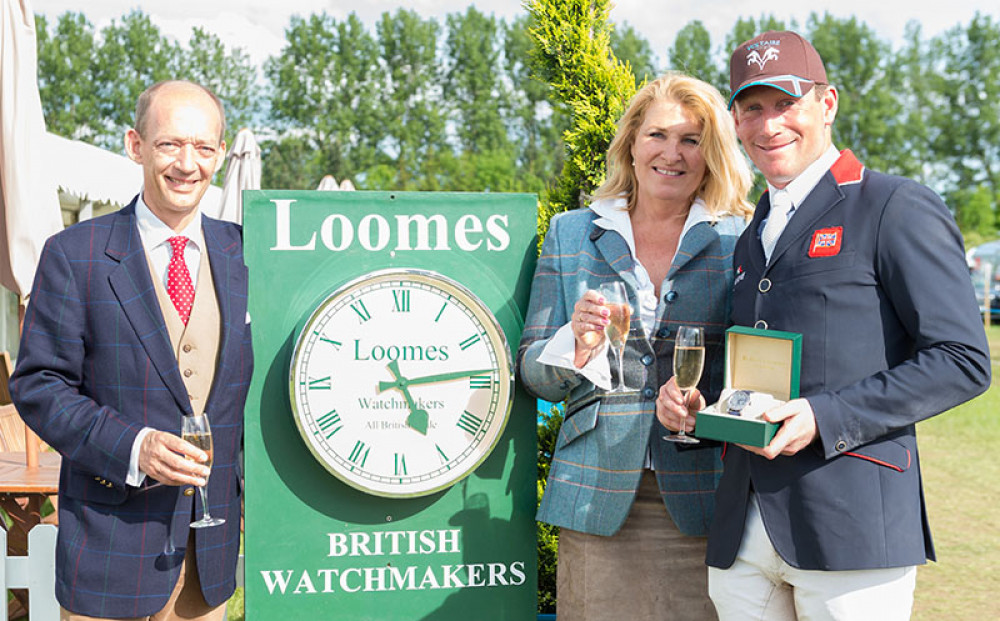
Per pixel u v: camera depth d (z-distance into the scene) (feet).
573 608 9.13
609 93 12.31
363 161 207.21
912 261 7.11
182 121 8.00
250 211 9.21
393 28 209.46
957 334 6.97
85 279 8.01
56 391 7.86
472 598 9.53
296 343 8.98
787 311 7.59
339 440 9.08
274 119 209.05
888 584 7.36
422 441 9.21
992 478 27.40
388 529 9.39
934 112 200.34
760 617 7.97
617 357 8.85
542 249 9.52
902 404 7.00
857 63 202.08
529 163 209.05
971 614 16.48
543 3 12.55
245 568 9.20
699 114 8.84
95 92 194.80
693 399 8.55
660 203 9.07
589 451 9.02
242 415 8.61
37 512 14.94
